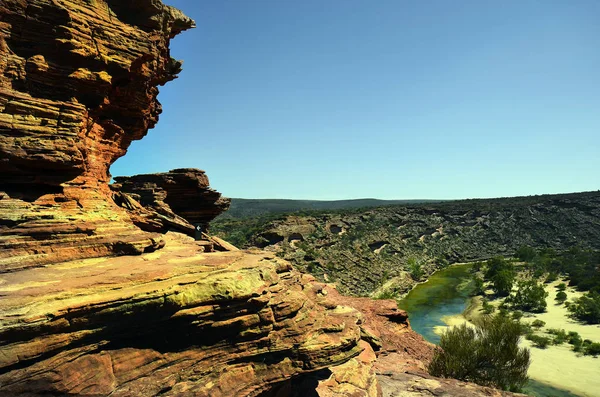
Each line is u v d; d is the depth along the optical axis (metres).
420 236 197.00
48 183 16.64
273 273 18.23
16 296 11.10
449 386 24.73
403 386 24.62
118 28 18.75
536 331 76.25
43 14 16.25
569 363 59.19
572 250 152.38
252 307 15.51
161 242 18.72
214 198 37.06
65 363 11.40
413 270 144.38
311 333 17.61
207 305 14.28
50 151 15.91
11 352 10.31
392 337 36.16
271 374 15.87
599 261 131.75
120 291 12.70
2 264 13.09
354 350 19.12
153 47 20.17
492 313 90.06
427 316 92.81
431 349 36.78
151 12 20.20
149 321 13.01
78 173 17.78
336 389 19.53
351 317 22.25
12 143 15.12
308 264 127.06
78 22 17.12
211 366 14.42
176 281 14.08
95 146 20.44
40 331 10.81
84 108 17.64
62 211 16.47
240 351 15.28
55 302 11.37
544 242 183.50
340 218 184.38
